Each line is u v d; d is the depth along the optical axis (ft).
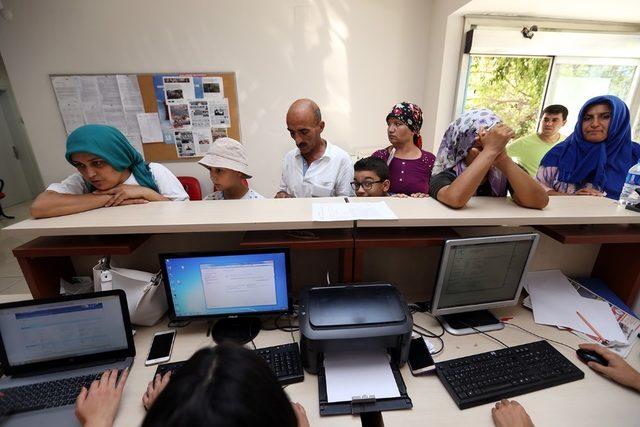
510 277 3.42
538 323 3.51
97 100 8.39
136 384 2.80
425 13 8.41
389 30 8.50
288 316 3.58
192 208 3.41
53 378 2.83
